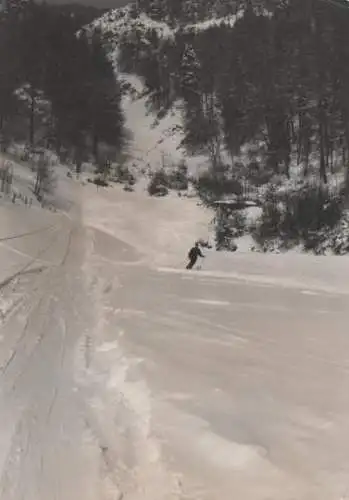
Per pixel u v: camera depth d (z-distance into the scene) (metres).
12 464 4.36
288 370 7.12
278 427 5.14
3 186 42.06
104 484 4.10
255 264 25.58
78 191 53.59
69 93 67.38
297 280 19.61
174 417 5.41
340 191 48.38
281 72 68.19
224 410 5.61
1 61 68.44
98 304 12.67
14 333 9.11
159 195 55.88
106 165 63.03
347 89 59.56
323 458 4.51
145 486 4.10
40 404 5.77
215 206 49.91
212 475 4.27
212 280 18.98
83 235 37.56
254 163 61.38
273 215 44.72
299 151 60.53
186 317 11.05
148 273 21.25
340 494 3.93
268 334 9.41
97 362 7.56
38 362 7.42
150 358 7.60
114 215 48.06
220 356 7.82
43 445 4.74
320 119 58.75
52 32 75.31
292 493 3.97
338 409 5.63
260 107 66.06
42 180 49.53
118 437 5.00
